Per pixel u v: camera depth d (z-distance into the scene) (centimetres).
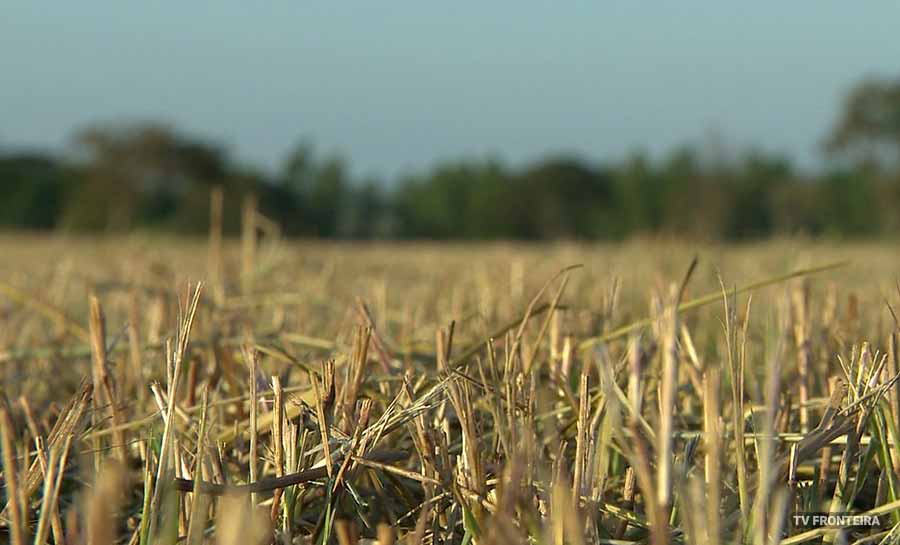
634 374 164
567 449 192
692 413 208
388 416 186
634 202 3528
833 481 192
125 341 230
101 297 333
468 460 182
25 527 179
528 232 3778
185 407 207
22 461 194
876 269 641
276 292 327
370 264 695
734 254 614
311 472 181
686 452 183
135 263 421
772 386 164
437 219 3875
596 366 208
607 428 174
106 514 155
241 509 159
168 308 251
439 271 596
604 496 185
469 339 227
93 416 202
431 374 208
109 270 478
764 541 166
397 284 504
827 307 235
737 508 181
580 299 313
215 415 204
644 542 182
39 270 566
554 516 171
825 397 207
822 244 634
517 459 166
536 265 471
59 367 230
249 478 190
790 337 224
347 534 169
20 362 237
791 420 206
